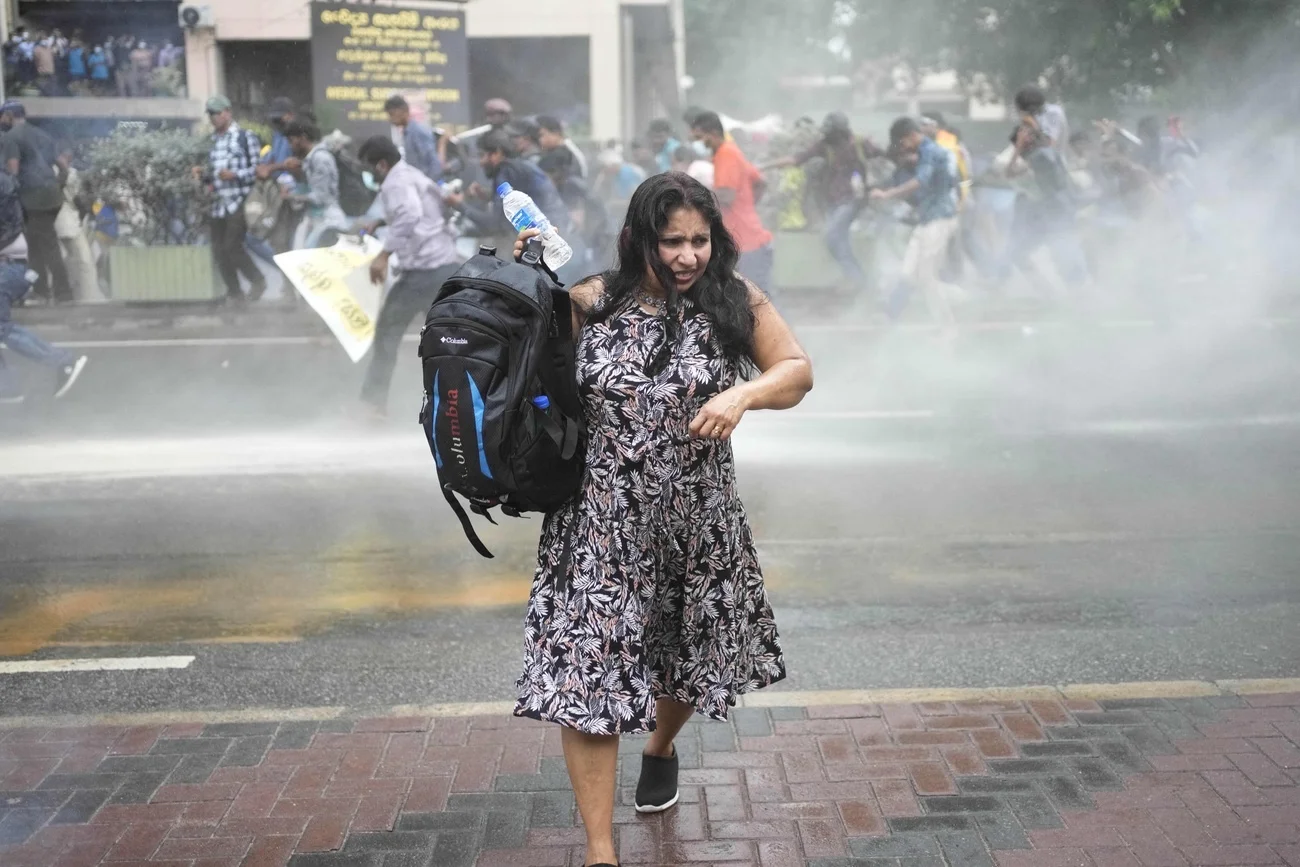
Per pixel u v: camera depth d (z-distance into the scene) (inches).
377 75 580.1
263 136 592.4
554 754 147.6
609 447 115.9
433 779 142.4
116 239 538.0
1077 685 164.4
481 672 175.2
